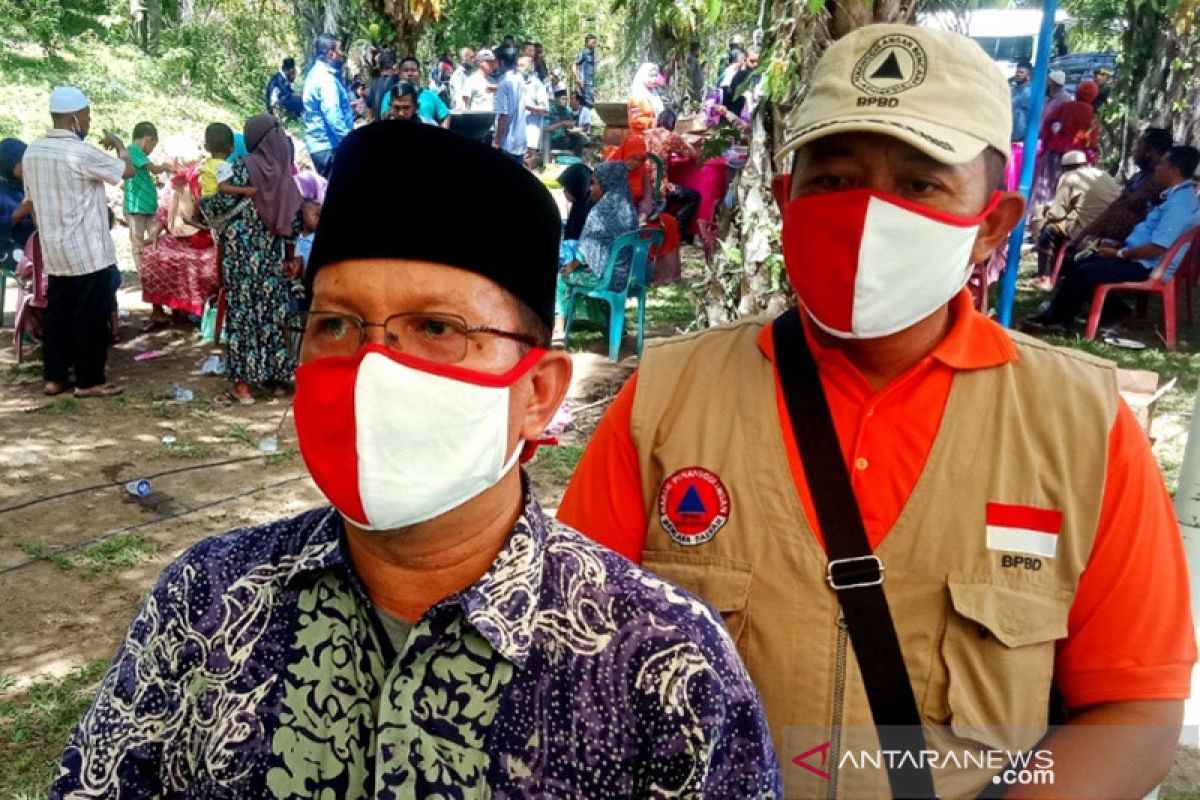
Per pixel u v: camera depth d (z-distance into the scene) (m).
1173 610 1.46
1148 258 7.89
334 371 1.11
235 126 18.98
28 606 4.08
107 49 19.70
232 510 5.06
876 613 1.44
